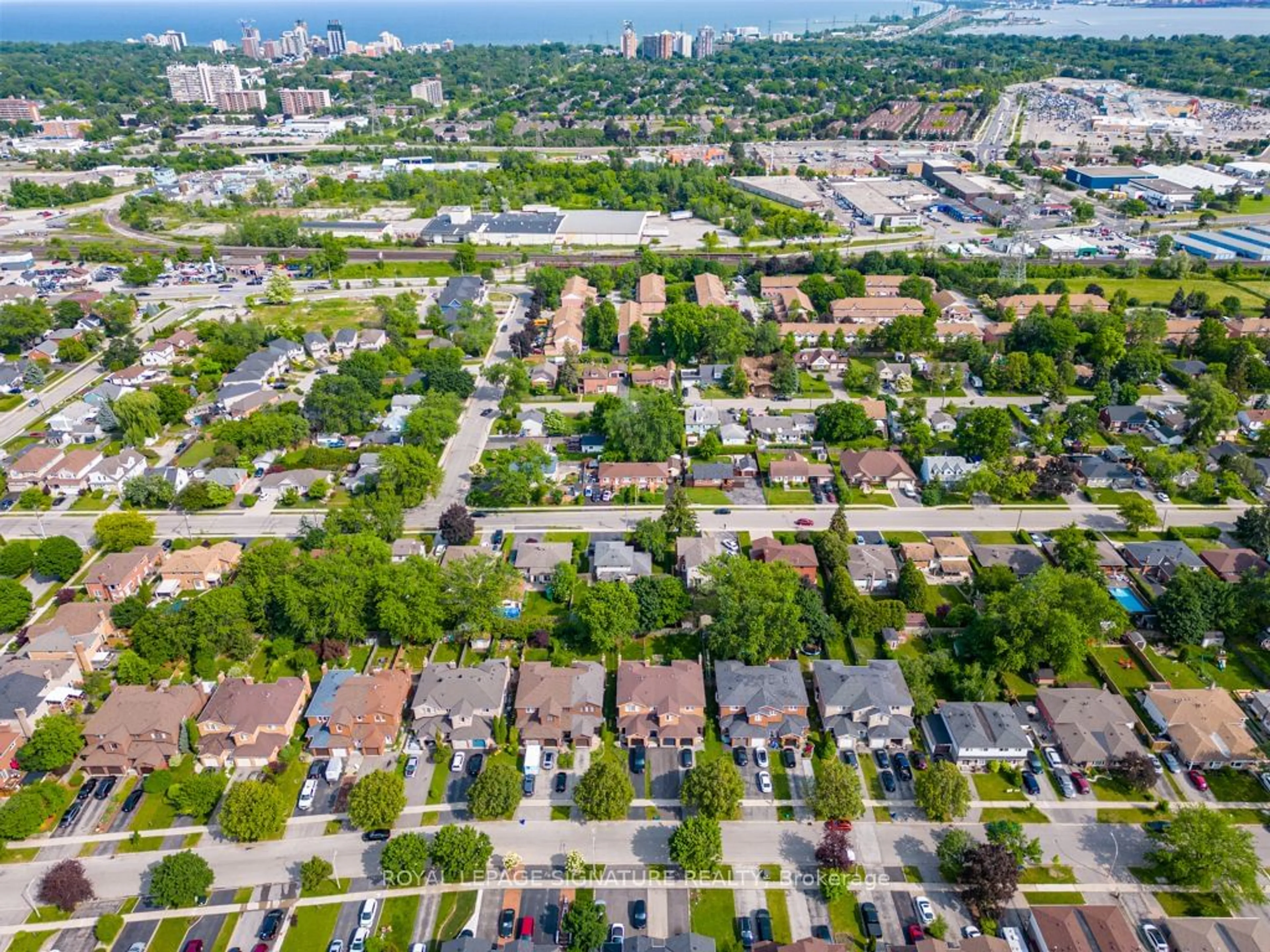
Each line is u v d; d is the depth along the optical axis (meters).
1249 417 182.62
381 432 181.88
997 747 102.88
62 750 100.94
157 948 84.06
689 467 169.38
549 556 137.50
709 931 85.50
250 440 171.75
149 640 116.62
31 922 86.69
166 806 99.38
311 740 106.38
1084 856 92.94
